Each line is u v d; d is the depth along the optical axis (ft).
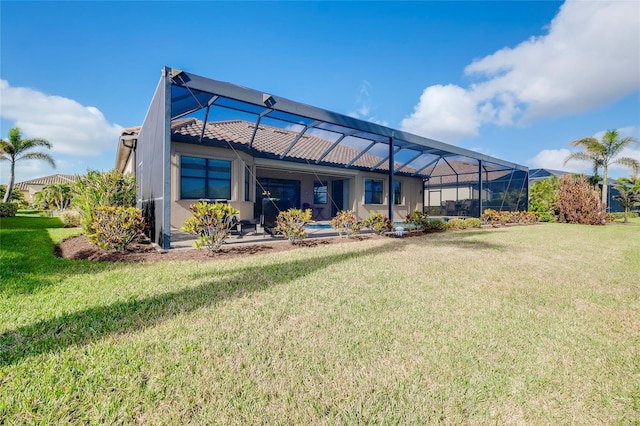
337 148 57.00
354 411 6.82
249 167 45.32
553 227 55.06
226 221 24.93
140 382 7.48
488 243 31.89
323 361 8.64
